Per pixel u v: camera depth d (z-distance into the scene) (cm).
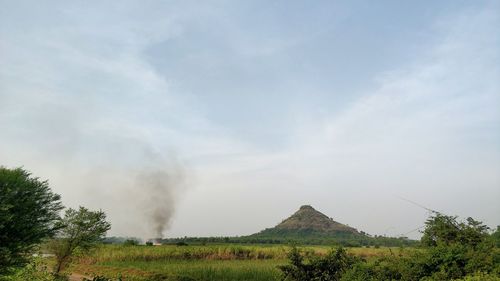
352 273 1723
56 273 3023
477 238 1733
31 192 2053
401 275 1581
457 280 1310
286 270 2052
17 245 1953
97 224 3659
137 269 4747
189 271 4406
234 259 7050
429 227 1848
